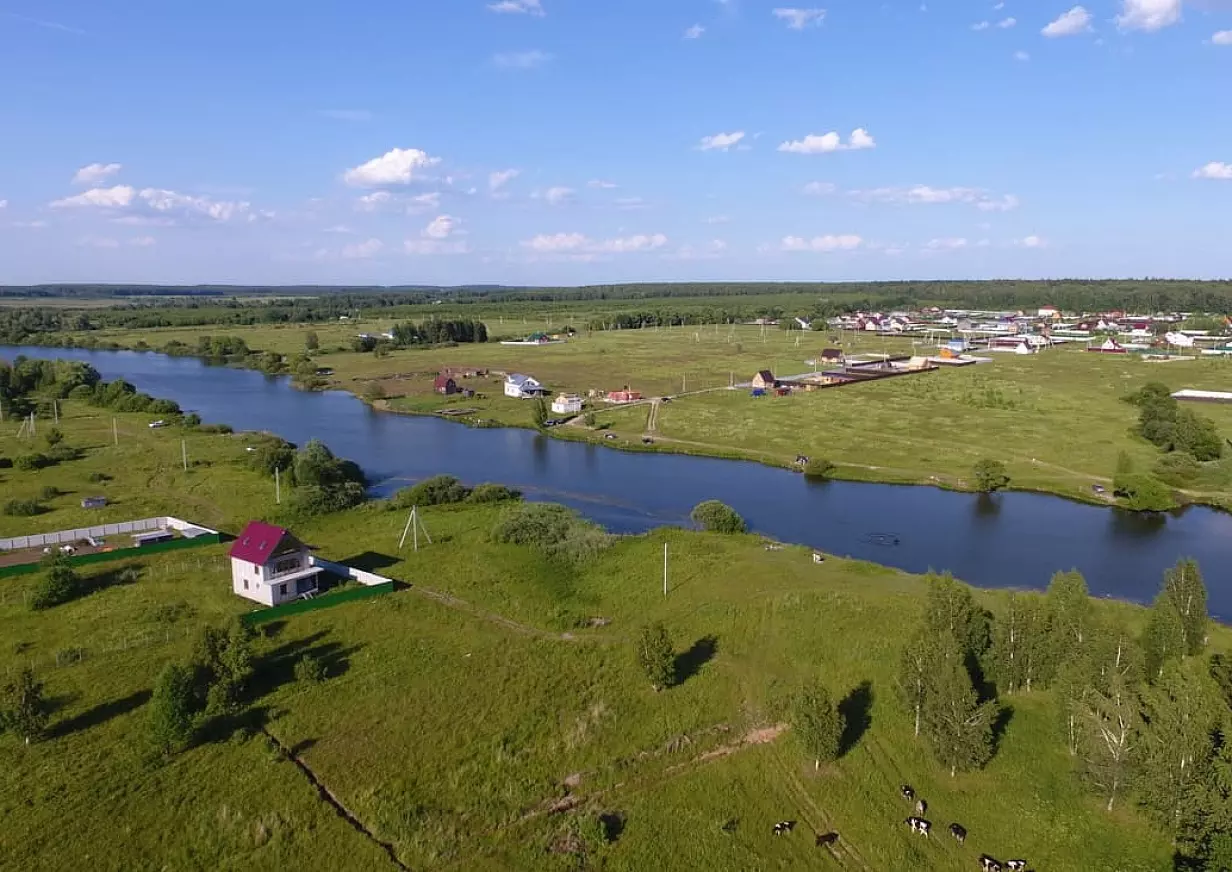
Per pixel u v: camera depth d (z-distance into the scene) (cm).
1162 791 3753
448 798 4059
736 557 7444
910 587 6506
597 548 7862
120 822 3884
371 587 6838
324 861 3634
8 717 4600
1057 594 5247
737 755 4434
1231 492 10081
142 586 7038
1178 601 5359
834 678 5144
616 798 4091
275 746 4531
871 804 4034
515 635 6016
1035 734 4572
